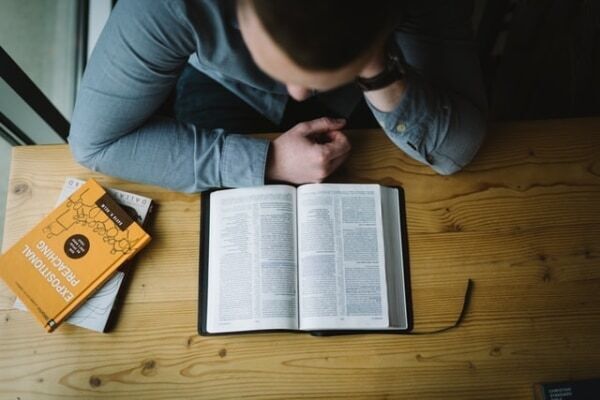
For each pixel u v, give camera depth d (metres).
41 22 1.45
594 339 0.80
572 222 0.86
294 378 0.79
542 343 0.80
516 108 1.41
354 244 0.82
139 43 0.66
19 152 0.91
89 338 0.80
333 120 0.87
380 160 0.90
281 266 0.81
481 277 0.83
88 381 0.79
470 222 0.86
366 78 0.71
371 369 0.79
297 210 0.84
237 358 0.79
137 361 0.79
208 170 0.83
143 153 0.82
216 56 0.73
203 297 0.82
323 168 0.84
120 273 0.83
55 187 0.89
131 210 0.86
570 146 0.90
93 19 1.46
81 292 0.80
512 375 0.79
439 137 0.81
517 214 0.87
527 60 1.36
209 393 0.78
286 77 0.51
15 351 0.80
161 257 0.84
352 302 0.80
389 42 0.67
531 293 0.83
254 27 0.46
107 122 0.76
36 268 0.81
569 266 0.84
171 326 0.81
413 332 0.81
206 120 1.06
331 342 0.80
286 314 0.79
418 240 0.85
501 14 1.38
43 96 1.08
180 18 0.63
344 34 0.41
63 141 1.23
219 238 0.84
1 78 0.89
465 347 0.80
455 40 0.85
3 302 0.82
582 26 1.19
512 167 0.89
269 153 0.84
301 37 0.42
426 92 0.77
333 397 0.78
